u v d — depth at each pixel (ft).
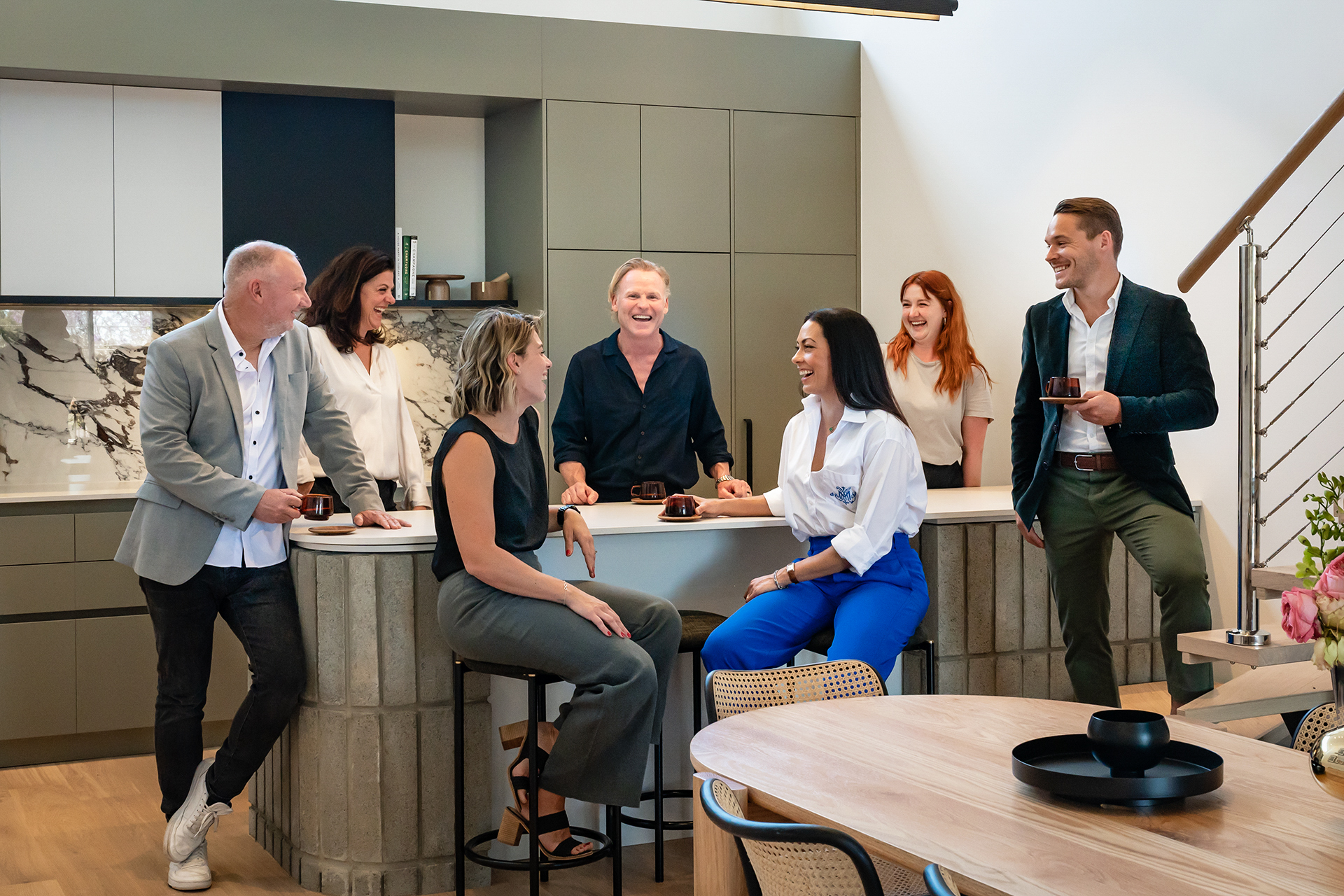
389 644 9.84
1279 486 12.28
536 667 8.95
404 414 13.69
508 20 16.94
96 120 15.65
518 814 9.48
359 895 9.83
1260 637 9.11
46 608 14.35
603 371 13.85
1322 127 9.50
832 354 10.08
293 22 16.01
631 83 17.54
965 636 11.64
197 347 9.98
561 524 10.22
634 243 17.61
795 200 18.56
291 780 10.46
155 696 14.82
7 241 15.34
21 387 16.42
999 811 4.90
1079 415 10.78
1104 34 14.38
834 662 7.59
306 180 16.55
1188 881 4.13
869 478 9.89
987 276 16.42
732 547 11.31
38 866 10.68
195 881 10.03
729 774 5.46
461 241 18.71
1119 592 13.15
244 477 10.24
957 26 16.83
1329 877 4.16
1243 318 9.42
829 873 4.68
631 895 9.82
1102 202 10.69
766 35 18.28
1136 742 5.01
